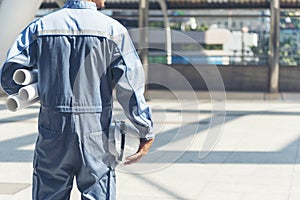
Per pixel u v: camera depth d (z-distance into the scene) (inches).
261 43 943.0
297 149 344.2
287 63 910.4
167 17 982.4
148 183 253.0
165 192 238.4
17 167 288.5
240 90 847.1
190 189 243.3
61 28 111.5
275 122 474.9
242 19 957.8
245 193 236.8
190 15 996.6
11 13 516.1
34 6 524.4
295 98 730.8
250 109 577.3
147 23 829.8
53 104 111.0
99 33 111.2
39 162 114.3
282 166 292.8
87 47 110.7
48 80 111.3
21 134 405.4
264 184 253.0
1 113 522.6
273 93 809.5
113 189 116.2
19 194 233.8
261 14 944.3
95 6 115.6
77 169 114.4
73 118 110.7
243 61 943.0
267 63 918.4
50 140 112.0
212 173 274.4
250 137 388.2
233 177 266.5
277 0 828.0
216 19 975.6
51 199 114.4
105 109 112.8
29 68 113.8
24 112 529.3
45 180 114.4
